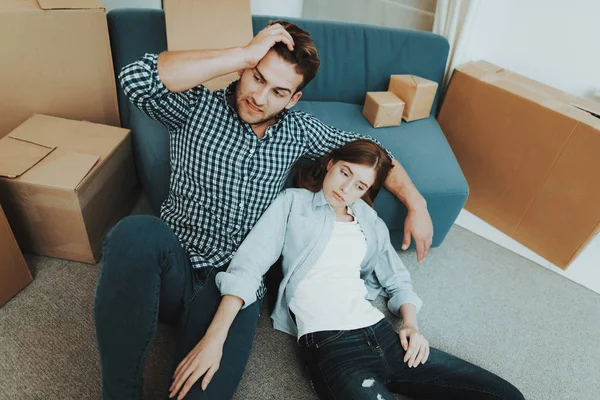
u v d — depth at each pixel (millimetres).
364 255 1254
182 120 1054
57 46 1327
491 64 1921
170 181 1255
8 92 1334
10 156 1205
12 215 1226
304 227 1184
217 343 941
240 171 1098
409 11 2352
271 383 1167
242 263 1076
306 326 1095
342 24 1739
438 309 1484
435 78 1881
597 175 1495
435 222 1558
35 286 1269
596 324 1543
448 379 1069
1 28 1218
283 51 976
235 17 1369
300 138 1191
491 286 1613
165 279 921
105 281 807
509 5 1870
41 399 1034
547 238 1729
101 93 1495
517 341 1430
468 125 1862
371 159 1142
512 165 1745
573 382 1338
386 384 1111
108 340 798
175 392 881
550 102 1600
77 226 1242
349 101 1850
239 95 1021
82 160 1238
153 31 1464
